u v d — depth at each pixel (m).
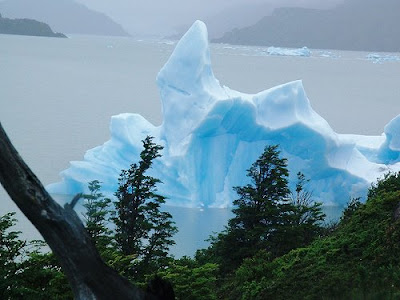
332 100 146.12
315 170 46.53
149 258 19.25
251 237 21.88
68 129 83.81
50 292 12.17
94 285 4.34
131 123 49.75
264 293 14.14
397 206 14.98
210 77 47.78
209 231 39.78
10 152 4.21
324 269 13.82
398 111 130.50
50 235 4.30
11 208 41.06
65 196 46.22
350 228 15.66
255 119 45.75
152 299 4.50
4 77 157.62
